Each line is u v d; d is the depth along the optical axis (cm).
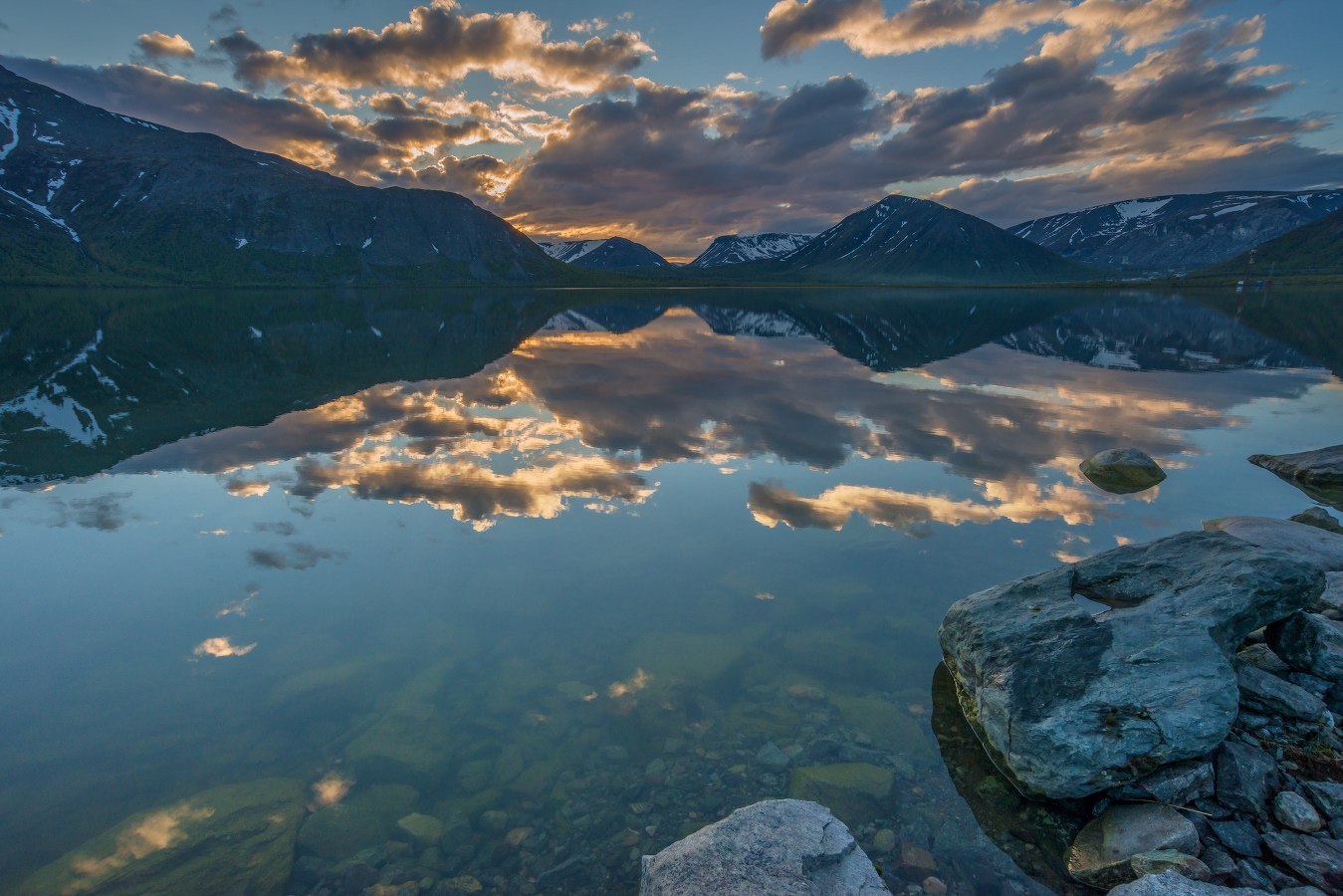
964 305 13488
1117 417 3019
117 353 5094
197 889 796
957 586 1448
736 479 2167
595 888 807
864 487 2072
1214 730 836
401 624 1347
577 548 1678
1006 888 768
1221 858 746
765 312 11525
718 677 1191
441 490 2069
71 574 1520
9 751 994
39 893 776
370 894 804
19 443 2564
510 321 9462
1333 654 981
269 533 1758
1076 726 876
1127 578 1139
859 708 1101
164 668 1196
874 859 812
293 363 4862
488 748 1045
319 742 1049
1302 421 2919
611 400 3491
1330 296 13788
